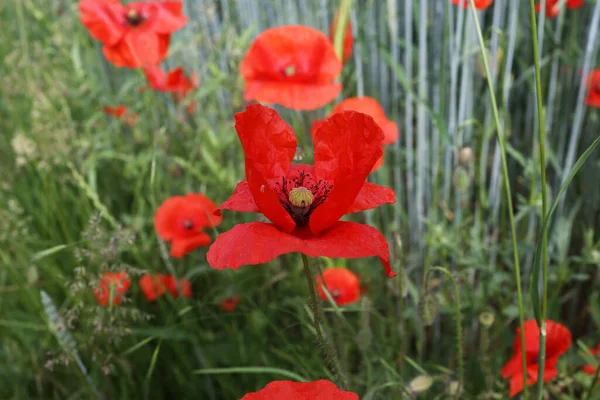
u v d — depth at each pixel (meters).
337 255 0.32
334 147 0.35
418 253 0.64
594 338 0.65
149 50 0.59
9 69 0.78
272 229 0.33
